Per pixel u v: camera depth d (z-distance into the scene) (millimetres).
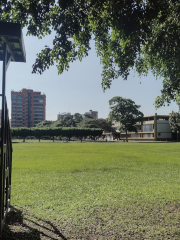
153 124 84625
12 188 7816
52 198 6613
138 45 4965
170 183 8750
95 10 4391
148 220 4867
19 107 144000
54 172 11211
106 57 6059
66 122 105125
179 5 4500
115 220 4867
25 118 144500
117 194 7027
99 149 29359
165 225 4602
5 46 3492
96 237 4051
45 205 5895
